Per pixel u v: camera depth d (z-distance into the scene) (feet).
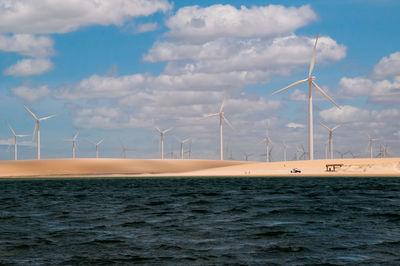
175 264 73.61
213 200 193.16
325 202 175.42
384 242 88.89
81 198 222.69
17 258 79.15
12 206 180.14
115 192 273.75
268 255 79.05
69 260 77.20
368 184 328.49
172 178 605.73
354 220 120.47
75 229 110.93
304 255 78.64
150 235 100.53
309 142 631.97
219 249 84.48
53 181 553.23
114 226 115.24
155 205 173.68
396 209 146.41
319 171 654.53
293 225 112.57
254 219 124.98
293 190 261.24
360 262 73.15
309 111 620.08
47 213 149.89
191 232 103.81
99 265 73.67
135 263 74.54
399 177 503.20
